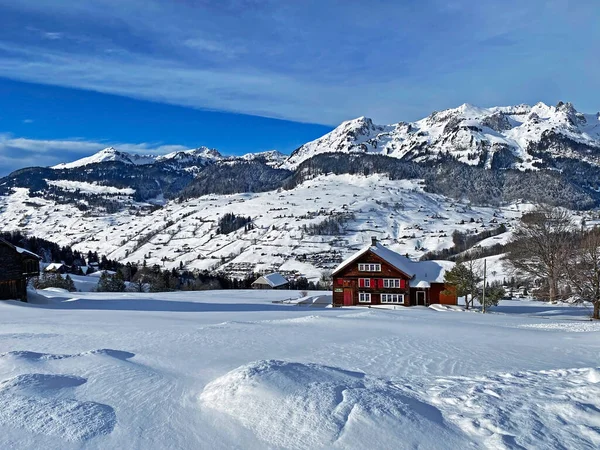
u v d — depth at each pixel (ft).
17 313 116.98
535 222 196.95
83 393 34.19
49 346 58.18
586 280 152.35
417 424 27.27
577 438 25.27
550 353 55.88
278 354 53.01
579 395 30.55
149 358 48.21
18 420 28.19
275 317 114.62
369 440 25.85
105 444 26.00
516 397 30.91
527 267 204.54
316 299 206.39
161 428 28.17
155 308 147.13
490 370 45.60
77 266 510.58
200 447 25.86
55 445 25.63
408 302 186.80
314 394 31.09
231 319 106.93
